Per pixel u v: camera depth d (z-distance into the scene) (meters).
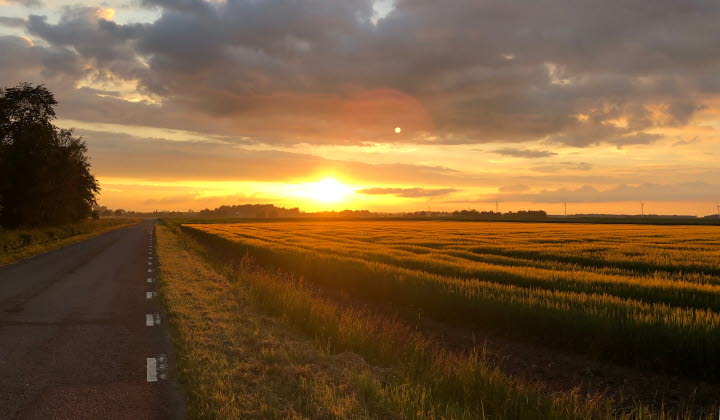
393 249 26.22
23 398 5.16
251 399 5.04
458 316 10.98
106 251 28.97
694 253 24.92
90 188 72.94
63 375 5.96
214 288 13.12
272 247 25.66
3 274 17.23
